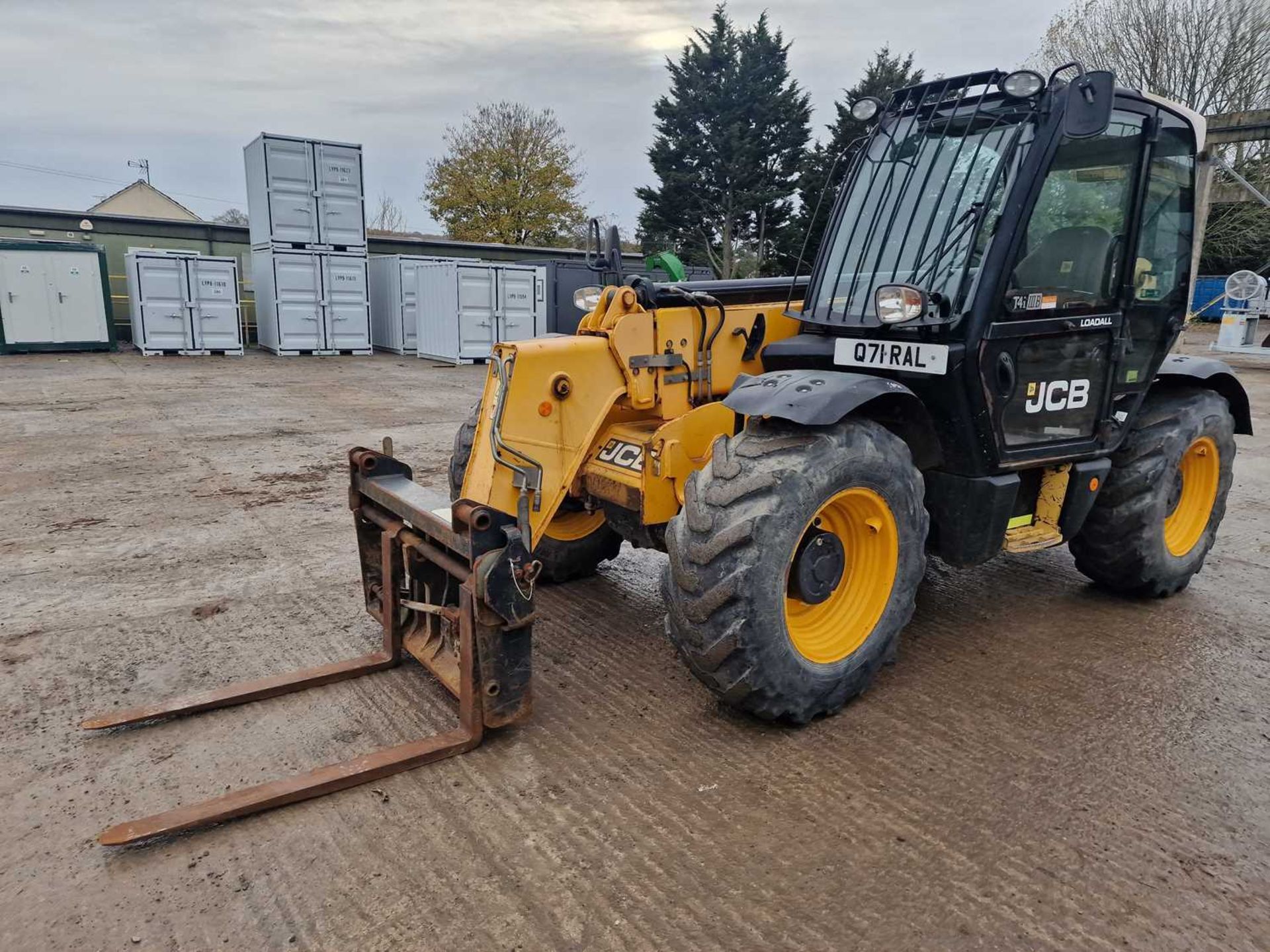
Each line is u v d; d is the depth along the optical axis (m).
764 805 2.43
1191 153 3.65
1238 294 15.17
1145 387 3.73
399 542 3.08
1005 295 2.98
